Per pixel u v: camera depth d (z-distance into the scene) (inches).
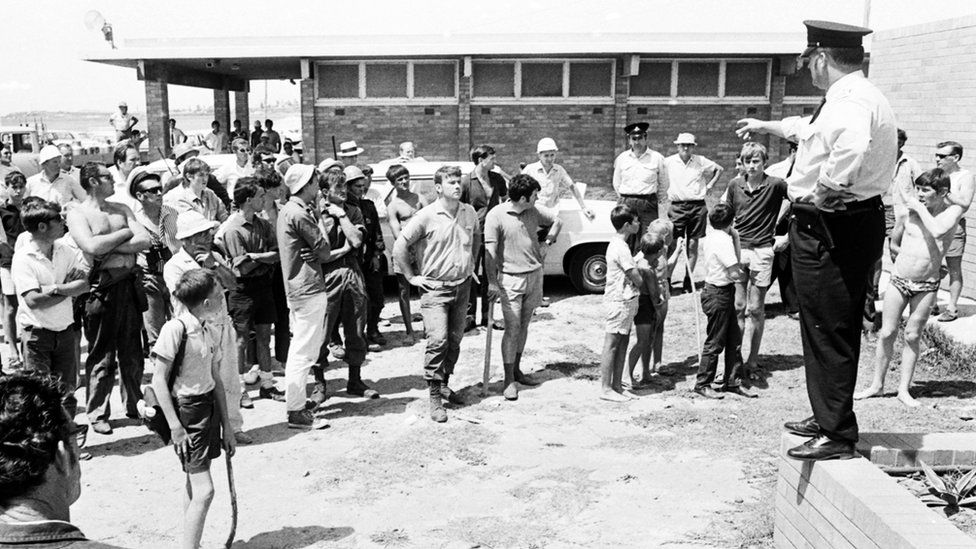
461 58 701.9
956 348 331.9
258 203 299.6
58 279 258.8
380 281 374.9
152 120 708.0
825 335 166.2
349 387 311.0
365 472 241.4
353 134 717.3
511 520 210.4
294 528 208.4
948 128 452.8
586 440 263.9
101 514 217.2
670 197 458.3
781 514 183.5
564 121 714.8
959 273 378.9
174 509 220.8
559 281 514.3
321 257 279.3
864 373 324.2
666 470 239.0
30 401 76.4
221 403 190.2
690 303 446.3
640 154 444.5
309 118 711.7
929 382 312.5
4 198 386.9
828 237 159.8
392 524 209.8
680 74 711.7
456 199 280.4
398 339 393.4
